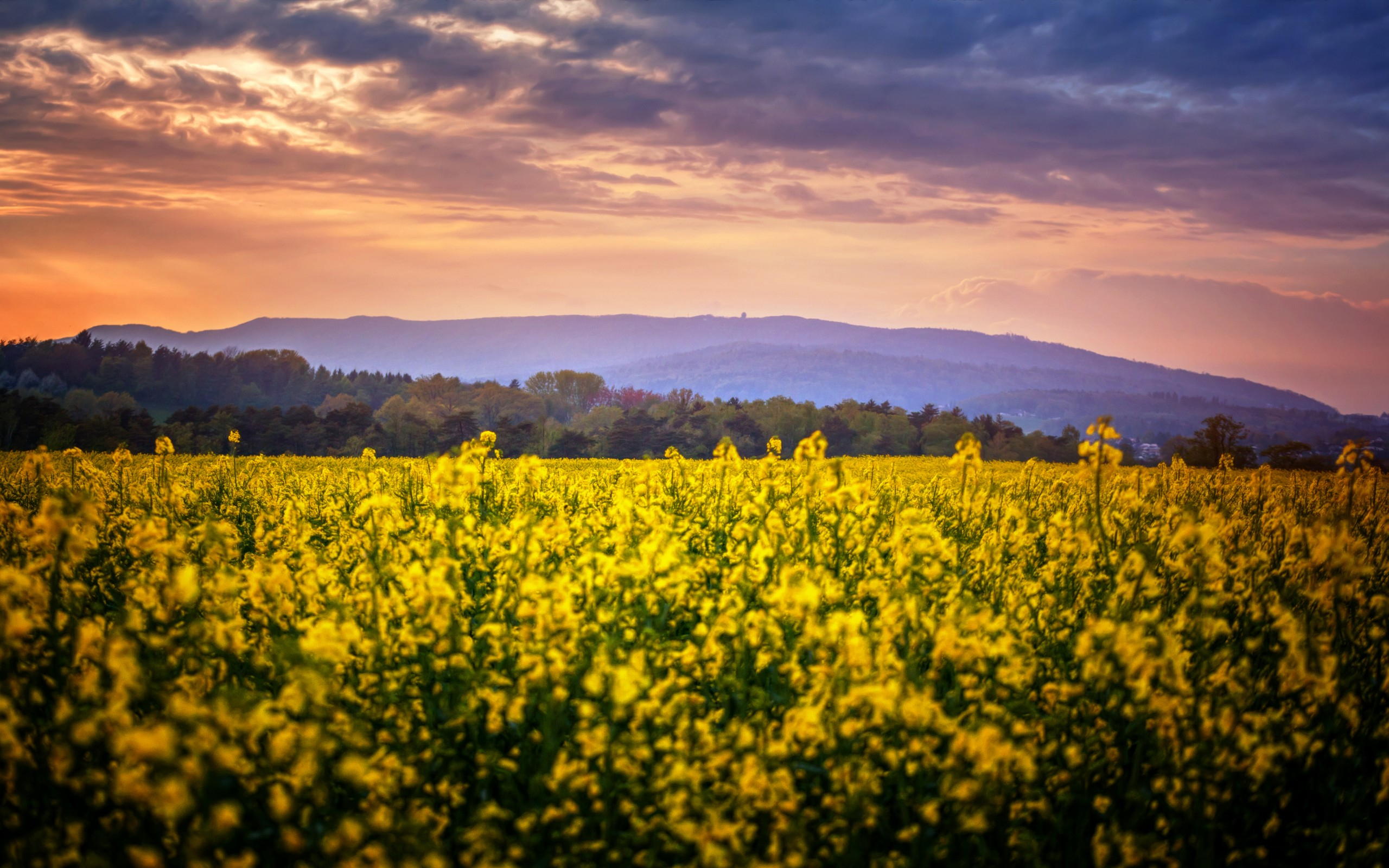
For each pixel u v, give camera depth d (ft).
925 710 11.92
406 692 14.55
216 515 34.19
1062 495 38.42
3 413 254.47
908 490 44.98
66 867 10.54
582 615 15.06
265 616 16.79
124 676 11.09
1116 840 11.98
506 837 11.93
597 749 11.98
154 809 10.07
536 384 626.23
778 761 12.10
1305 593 17.85
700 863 10.93
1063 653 17.99
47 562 14.90
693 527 26.63
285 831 10.22
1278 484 47.60
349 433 354.54
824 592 16.24
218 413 339.57
